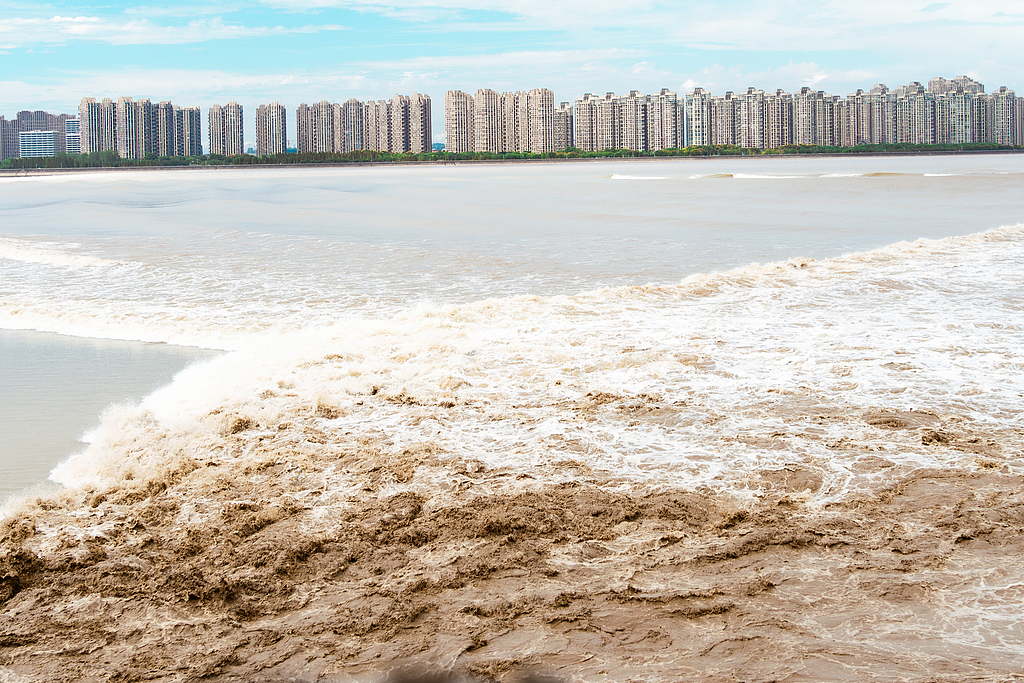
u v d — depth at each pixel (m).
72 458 6.14
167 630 3.71
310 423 6.62
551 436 6.15
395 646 3.50
